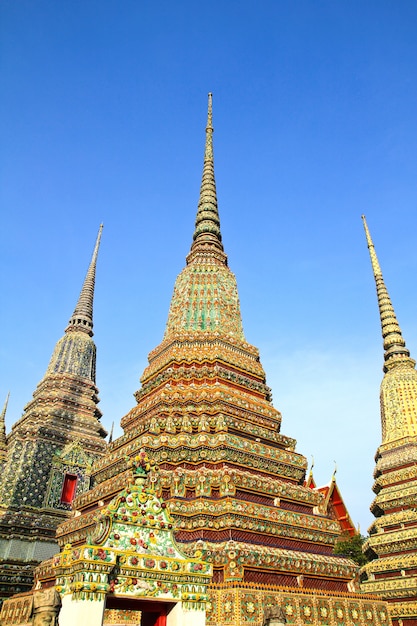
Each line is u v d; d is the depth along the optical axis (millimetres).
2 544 32000
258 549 19047
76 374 45312
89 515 21109
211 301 32062
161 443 22438
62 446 38906
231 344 29781
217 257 36375
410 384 36188
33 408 42688
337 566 21688
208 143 45781
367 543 31516
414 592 26531
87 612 10969
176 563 13125
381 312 42969
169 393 25484
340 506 46812
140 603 12961
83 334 49438
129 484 13766
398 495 31281
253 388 28141
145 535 13062
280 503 22953
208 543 18922
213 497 20844
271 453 24188
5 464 37781
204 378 26828
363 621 19844
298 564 20016
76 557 11781
